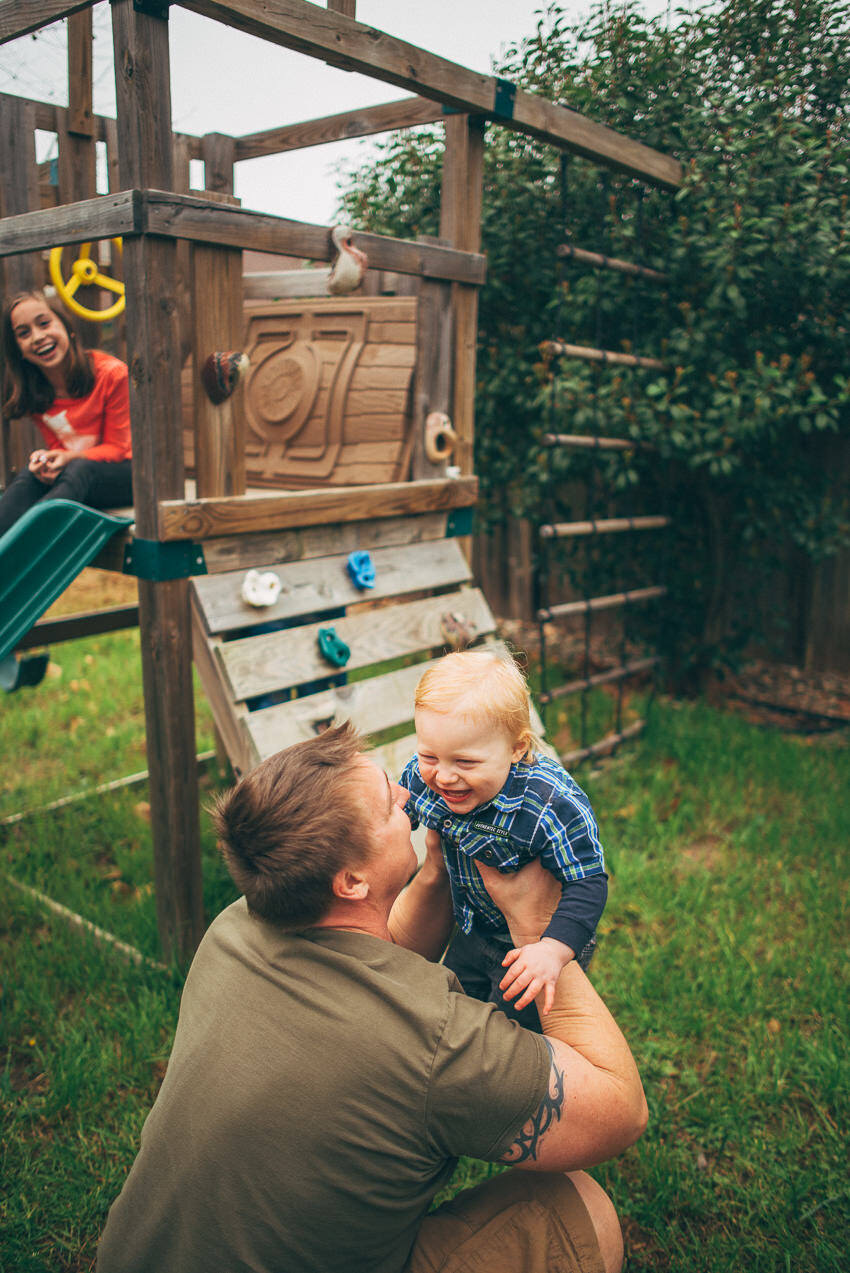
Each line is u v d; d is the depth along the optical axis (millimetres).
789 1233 2119
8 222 2859
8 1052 2711
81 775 4695
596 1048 1465
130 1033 2686
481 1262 1418
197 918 3023
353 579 3264
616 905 3430
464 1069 1272
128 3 2363
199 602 2801
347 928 1374
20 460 3887
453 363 3719
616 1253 1511
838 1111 2451
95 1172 2283
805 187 4340
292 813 1316
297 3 2584
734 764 4613
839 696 5777
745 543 5566
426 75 3057
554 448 4574
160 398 2615
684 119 4676
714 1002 2875
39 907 3393
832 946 3176
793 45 4566
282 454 4094
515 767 1670
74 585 7727
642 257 4852
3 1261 2049
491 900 1757
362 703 3182
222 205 2635
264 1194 1234
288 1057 1254
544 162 5043
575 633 7098
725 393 4680
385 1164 1258
